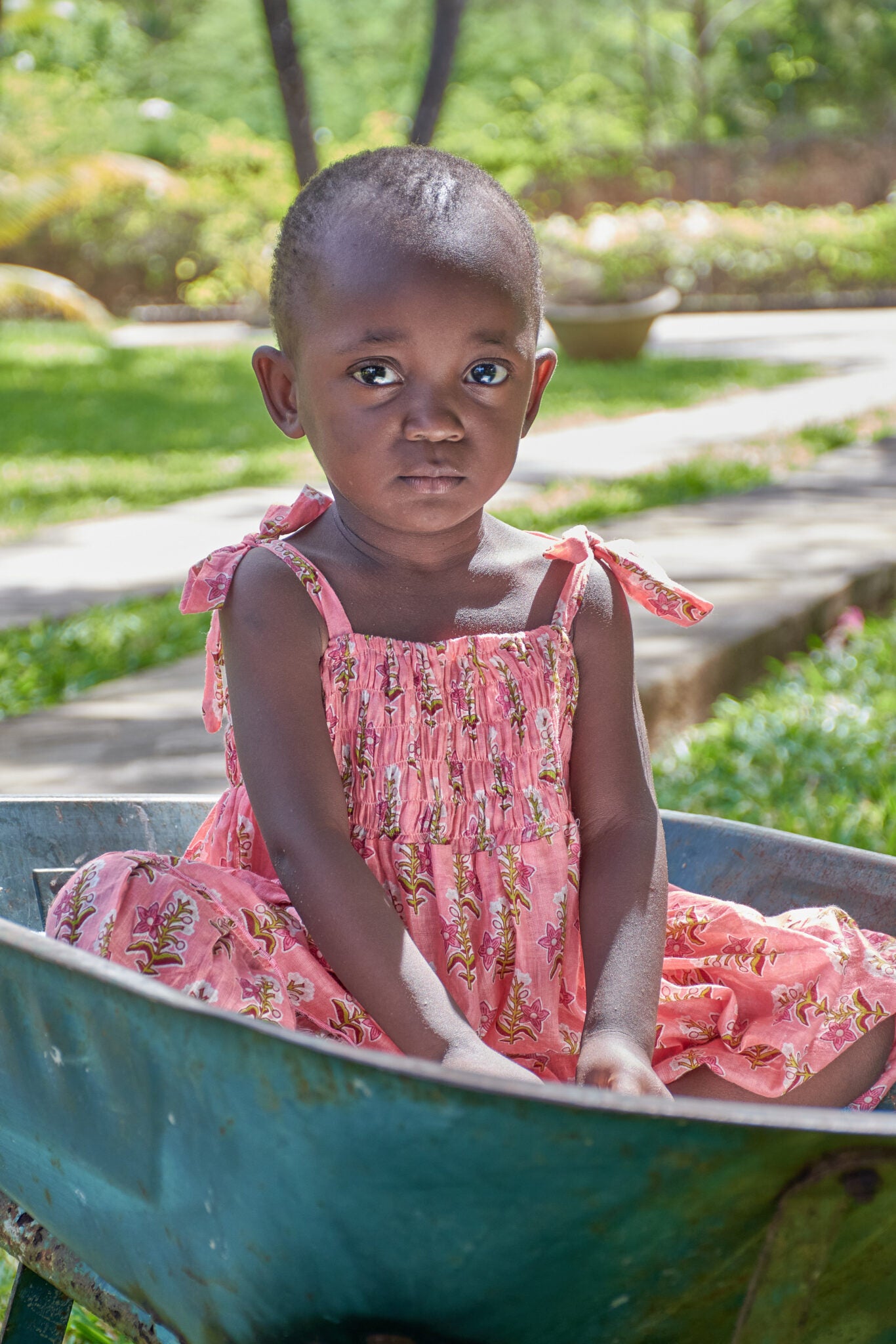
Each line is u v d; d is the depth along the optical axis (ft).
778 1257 3.71
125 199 79.56
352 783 5.72
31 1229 5.11
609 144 108.88
